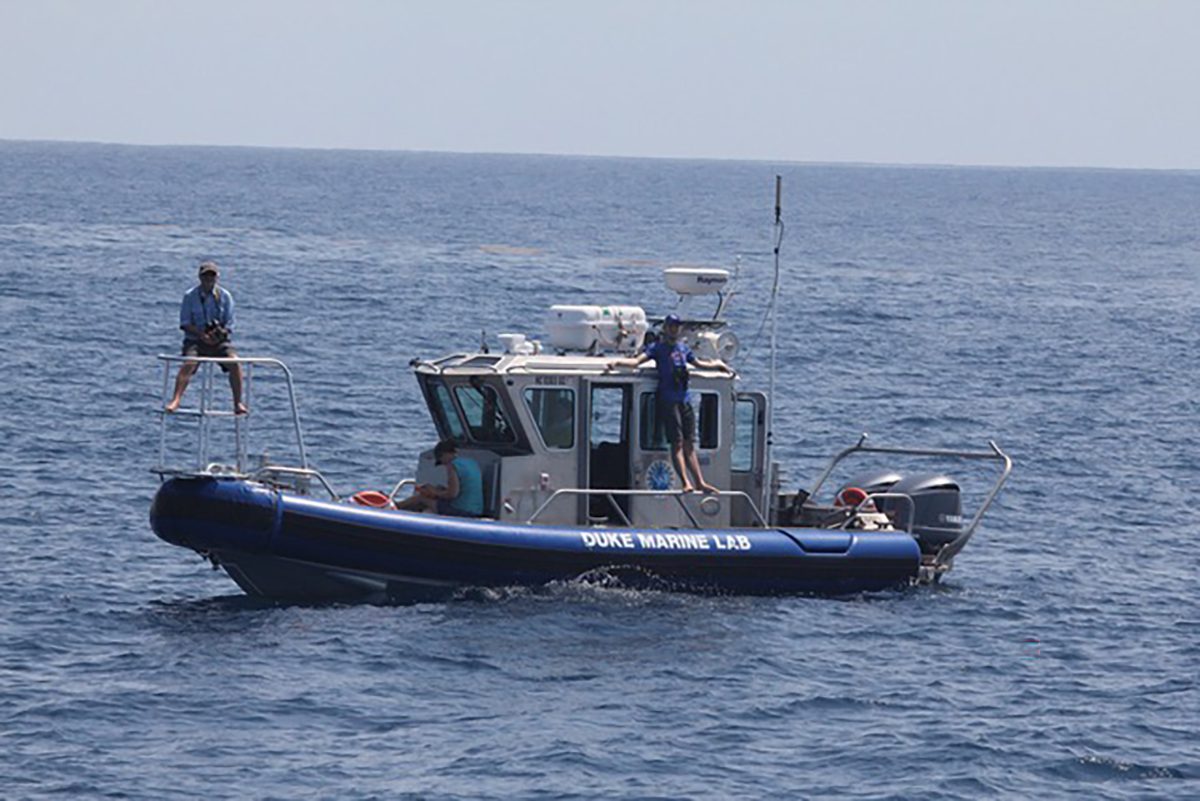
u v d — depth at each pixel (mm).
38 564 53469
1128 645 48531
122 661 43344
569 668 43375
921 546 54219
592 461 50031
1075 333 142625
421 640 44938
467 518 48656
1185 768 38281
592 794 35562
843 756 38281
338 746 37844
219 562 47750
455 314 137375
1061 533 64688
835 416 93125
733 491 51438
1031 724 40906
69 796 34688
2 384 90000
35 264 165000
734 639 46312
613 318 50812
